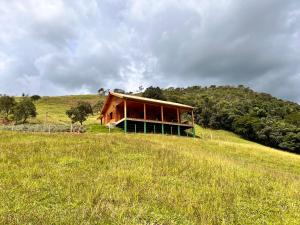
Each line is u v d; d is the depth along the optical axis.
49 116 80.19
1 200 11.30
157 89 87.00
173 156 20.78
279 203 13.85
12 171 15.31
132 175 15.11
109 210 10.68
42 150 20.44
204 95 119.50
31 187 12.88
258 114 98.25
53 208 10.87
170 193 12.89
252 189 15.26
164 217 10.78
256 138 82.38
